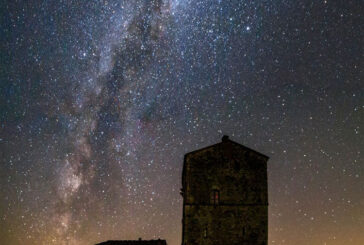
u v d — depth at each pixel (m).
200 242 30.34
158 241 36.62
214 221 30.69
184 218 30.80
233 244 30.47
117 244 35.50
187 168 31.28
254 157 31.95
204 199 30.94
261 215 31.08
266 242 30.72
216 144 31.81
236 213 30.95
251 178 31.59
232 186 31.31
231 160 31.70
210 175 31.31
